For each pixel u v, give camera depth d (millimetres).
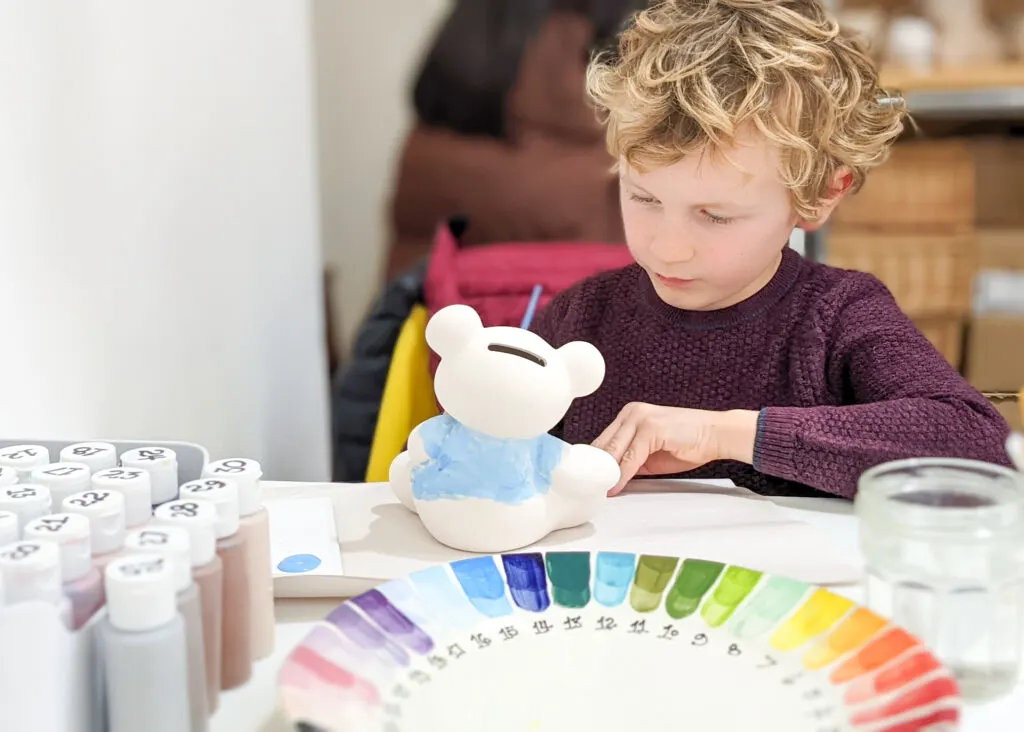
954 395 758
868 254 1860
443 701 446
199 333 979
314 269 1499
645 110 736
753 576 524
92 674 404
